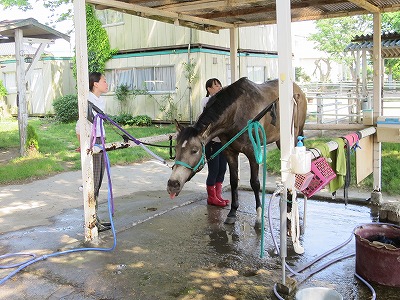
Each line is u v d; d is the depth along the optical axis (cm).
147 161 924
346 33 2716
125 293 292
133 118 1552
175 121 389
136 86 1582
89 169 387
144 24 1512
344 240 391
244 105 419
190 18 546
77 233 429
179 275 320
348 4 499
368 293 288
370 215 466
